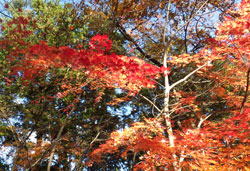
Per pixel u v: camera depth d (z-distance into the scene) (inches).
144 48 417.7
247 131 205.3
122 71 181.6
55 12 303.4
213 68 368.2
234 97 364.2
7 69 261.3
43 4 307.9
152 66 179.6
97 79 265.3
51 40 293.9
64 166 476.1
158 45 408.5
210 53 277.1
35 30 290.7
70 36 307.9
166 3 388.5
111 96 459.5
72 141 462.9
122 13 381.4
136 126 251.3
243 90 369.1
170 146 218.2
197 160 212.2
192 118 375.2
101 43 165.5
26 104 351.6
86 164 402.6
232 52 258.4
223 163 211.0
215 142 207.5
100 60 152.1
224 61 356.8
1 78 295.0
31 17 295.9
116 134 246.1
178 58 301.4
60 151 453.1
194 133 200.8
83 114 418.0
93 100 409.4
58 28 301.6
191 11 399.9
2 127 378.9
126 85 257.6
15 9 306.8
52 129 414.9
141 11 385.7
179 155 226.5
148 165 230.8
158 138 229.1
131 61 168.1
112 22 359.6
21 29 242.2
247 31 219.1
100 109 477.7
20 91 318.7
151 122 256.1
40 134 426.6
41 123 388.5
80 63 148.4
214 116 434.9
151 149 220.8
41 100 355.3
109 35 363.3
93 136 471.2
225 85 392.8
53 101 366.9
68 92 325.7
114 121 503.8
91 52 151.3
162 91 429.1
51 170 469.4
